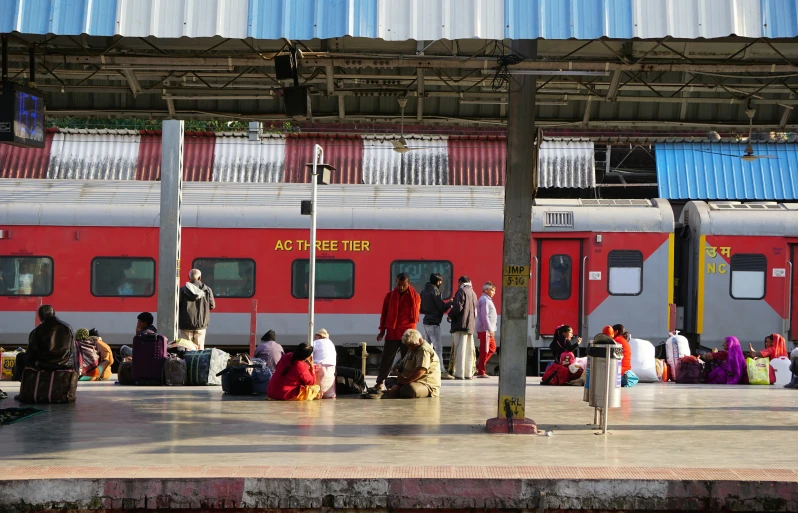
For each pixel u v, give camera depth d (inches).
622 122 552.1
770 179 892.0
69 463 309.9
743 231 781.9
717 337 780.0
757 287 781.9
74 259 773.9
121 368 585.3
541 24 335.3
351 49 461.7
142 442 355.6
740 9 338.0
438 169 908.6
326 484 286.7
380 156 913.5
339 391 536.7
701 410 472.4
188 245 772.6
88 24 337.1
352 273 771.4
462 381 631.8
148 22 339.0
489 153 919.7
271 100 540.1
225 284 772.0
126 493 283.4
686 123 548.4
